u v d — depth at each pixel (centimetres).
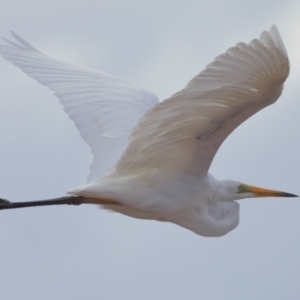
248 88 872
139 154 995
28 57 1173
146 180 1027
